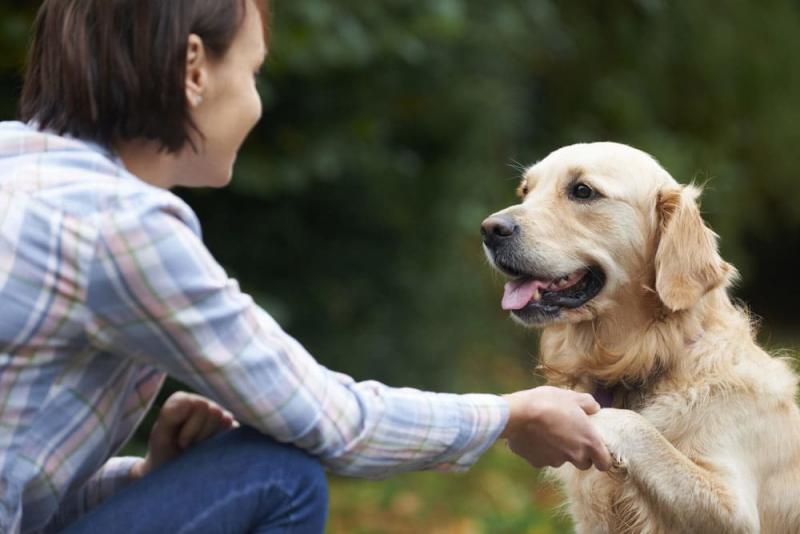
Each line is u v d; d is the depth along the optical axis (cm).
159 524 231
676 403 324
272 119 626
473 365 830
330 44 563
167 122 227
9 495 218
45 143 220
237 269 672
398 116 712
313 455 238
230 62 236
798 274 1599
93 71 223
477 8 734
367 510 620
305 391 228
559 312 344
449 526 604
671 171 993
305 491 235
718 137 1193
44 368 215
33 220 207
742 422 320
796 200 1301
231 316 219
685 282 327
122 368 229
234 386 221
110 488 275
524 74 978
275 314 612
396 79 669
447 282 739
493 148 796
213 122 238
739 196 1198
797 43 1220
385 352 700
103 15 222
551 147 1039
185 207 219
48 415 220
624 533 323
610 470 306
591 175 347
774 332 1355
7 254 206
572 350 354
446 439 245
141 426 638
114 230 207
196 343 216
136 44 222
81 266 207
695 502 303
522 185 379
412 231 711
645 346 335
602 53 1074
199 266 214
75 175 214
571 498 347
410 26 618
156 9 222
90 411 225
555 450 263
